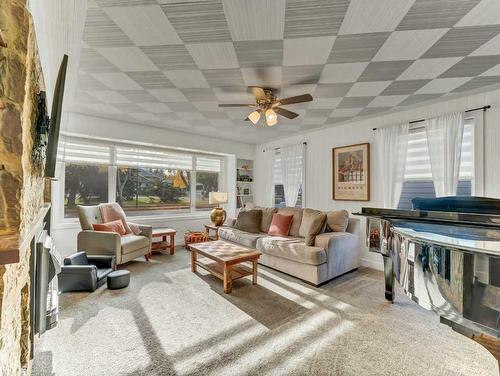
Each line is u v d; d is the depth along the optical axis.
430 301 1.33
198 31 1.79
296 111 3.54
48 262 1.75
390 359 1.69
